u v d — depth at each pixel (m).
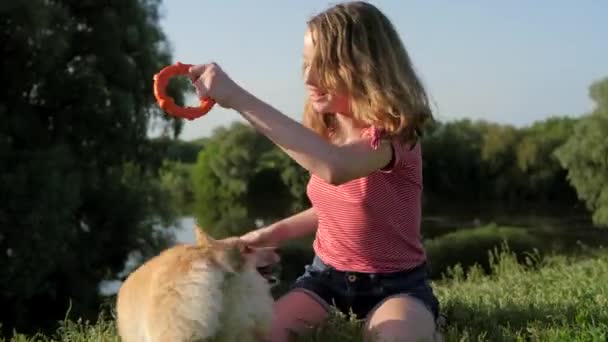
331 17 3.46
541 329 3.98
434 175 52.31
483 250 22.48
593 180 36.56
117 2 21.16
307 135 3.15
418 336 3.32
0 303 17.62
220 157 50.19
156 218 22.28
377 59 3.34
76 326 4.50
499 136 51.53
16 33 18.44
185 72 3.21
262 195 49.66
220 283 3.00
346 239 3.71
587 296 5.16
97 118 19.98
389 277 3.65
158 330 2.98
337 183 3.22
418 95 3.41
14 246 16.84
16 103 19.53
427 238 32.09
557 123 53.59
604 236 32.41
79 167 19.80
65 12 19.88
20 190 17.02
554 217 42.25
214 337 2.99
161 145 22.94
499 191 50.75
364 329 3.50
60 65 19.94
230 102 3.15
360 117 3.43
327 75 3.45
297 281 4.05
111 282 21.22
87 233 20.06
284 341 3.65
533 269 8.63
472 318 4.43
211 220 39.97
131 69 21.11
